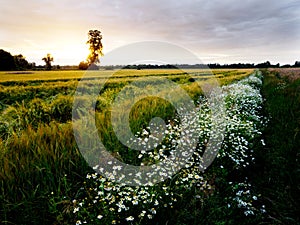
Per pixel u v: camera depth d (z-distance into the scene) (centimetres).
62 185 323
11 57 5928
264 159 475
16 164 338
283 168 434
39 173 329
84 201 292
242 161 420
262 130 612
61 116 730
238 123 534
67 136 425
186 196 324
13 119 615
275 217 327
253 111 756
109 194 287
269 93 1234
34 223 270
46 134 430
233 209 320
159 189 313
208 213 307
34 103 787
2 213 277
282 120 696
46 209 287
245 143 448
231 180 400
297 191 369
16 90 1327
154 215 289
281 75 2572
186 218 294
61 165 346
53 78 2508
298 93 1080
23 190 298
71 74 3575
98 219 269
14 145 390
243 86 1127
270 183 401
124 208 282
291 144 512
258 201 360
